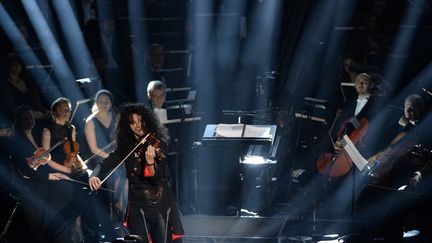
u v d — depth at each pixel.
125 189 27.31
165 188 20.80
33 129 30.17
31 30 39.91
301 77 38.56
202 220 28.38
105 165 20.75
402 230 26.14
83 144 27.84
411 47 37.31
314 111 29.69
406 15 38.34
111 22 40.59
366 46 38.12
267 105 35.56
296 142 30.98
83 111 32.66
